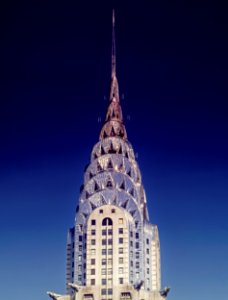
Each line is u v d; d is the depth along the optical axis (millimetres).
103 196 177000
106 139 192375
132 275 167875
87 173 185375
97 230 173125
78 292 163375
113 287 163375
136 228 175625
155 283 175375
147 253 178125
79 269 170500
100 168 184375
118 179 180625
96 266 168250
